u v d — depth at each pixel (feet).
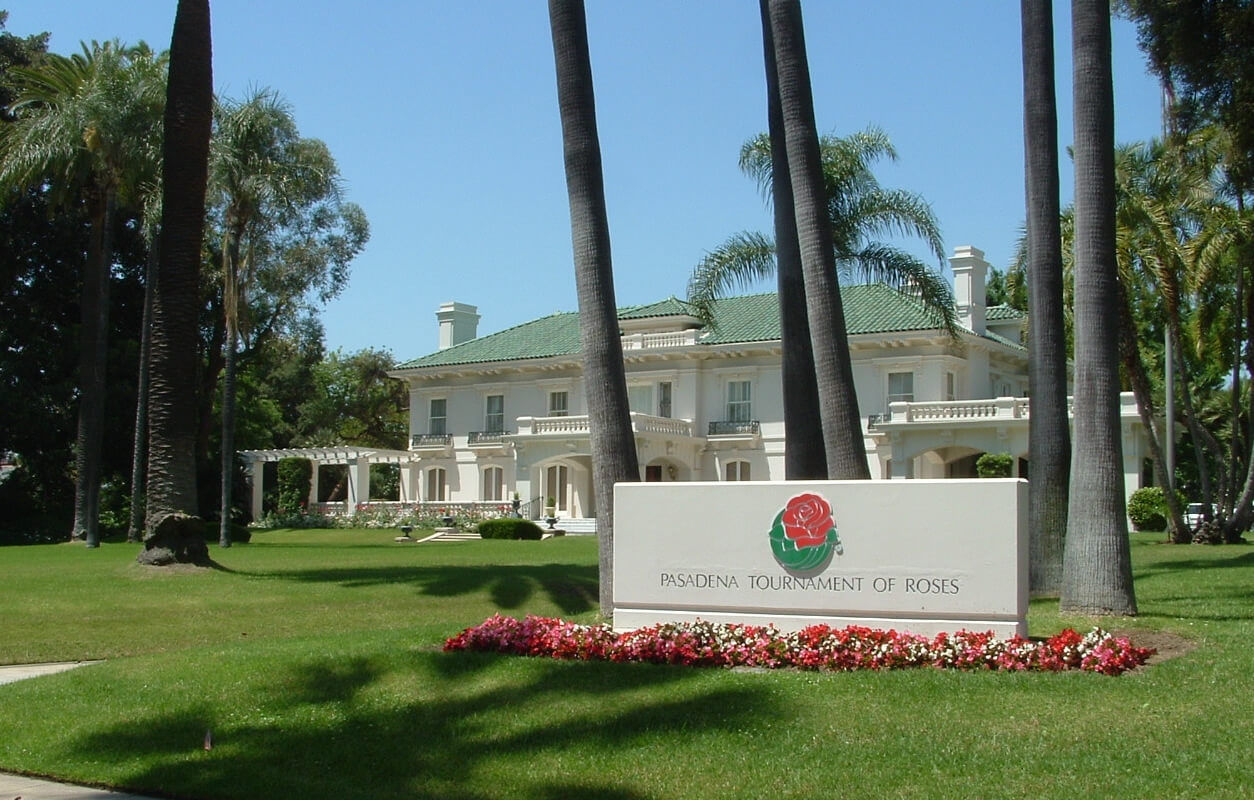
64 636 47.80
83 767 27.78
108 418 132.87
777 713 27.55
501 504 154.61
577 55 45.80
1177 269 95.09
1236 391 102.37
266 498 176.35
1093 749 23.77
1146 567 71.15
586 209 45.29
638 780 23.98
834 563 34.78
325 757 27.35
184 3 66.80
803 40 51.72
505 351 170.91
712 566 36.29
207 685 34.14
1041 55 52.01
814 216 50.98
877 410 139.33
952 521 33.58
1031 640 34.78
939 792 21.88
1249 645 34.40
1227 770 22.04
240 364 157.07
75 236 134.51
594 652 34.24
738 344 147.33
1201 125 78.18
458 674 33.19
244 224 103.24
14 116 128.67
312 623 52.85
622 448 44.39
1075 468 42.91
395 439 249.55
